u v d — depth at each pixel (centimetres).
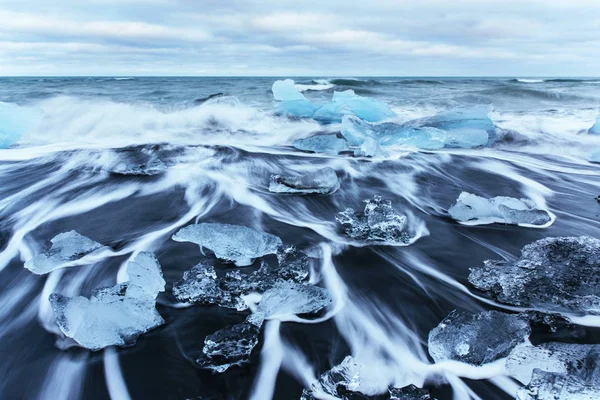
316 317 283
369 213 441
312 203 534
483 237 416
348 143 958
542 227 441
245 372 230
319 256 374
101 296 275
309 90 2142
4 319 278
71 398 211
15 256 375
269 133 1082
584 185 625
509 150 891
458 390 218
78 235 389
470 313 269
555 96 1716
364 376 227
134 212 492
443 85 2566
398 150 876
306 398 210
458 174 688
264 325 272
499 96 1769
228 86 2494
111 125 1061
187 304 293
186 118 1160
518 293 296
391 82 2819
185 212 494
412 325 276
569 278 299
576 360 213
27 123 950
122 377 224
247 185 615
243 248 360
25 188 592
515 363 227
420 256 374
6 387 218
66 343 252
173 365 233
